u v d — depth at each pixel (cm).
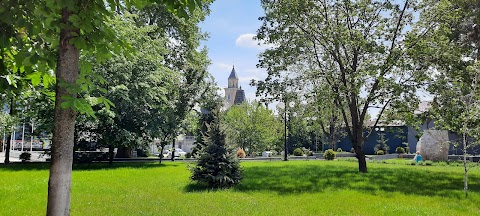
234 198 961
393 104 1527
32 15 404
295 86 1745
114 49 421
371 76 1469
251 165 2106
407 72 1448
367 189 1135
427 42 1414
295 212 791
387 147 4566
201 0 488
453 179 1391
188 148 5681
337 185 1218
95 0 399
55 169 371
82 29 382
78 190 1049
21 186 1090
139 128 2189
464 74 1303
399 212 795
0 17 389
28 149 4291
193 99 2666
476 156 2116
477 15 1473
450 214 785
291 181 1310
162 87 2202
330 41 1595
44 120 1941
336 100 1691
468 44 1614
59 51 378
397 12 1591
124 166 2070
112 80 1889
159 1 449
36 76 473
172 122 2342
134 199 918
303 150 4372
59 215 370
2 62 446
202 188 1148
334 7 1669
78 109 348
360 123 1694
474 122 1084
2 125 1820
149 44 2150
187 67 2695
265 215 758
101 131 2109
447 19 1484
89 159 2189
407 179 1382
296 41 1670
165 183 1256
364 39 1518
